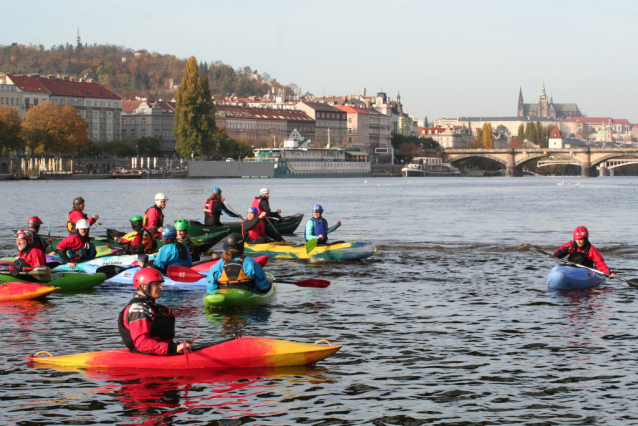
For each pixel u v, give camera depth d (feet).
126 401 40.11
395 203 253.44
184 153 625.41
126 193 315.58
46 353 48.60
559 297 69.26
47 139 538.88
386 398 40.75
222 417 38.09
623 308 63.93
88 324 57.93
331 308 64.13
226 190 374.02
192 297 69.31
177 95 627.05
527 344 51.49
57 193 310.04
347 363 46.91
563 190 404.16
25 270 71.82
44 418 37.91
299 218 139.85
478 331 55.36
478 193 354.95
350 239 126.52
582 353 49.16
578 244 76.64
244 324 57.82
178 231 81.56
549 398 40.75
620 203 253.03
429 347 50.80
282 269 88.28
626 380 43.50
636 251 105.91
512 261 96.22
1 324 57.82
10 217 171.83
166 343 44.65
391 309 63.77
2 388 41.98
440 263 94.17
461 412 38.81
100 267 76.69
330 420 37.76
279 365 45.75
